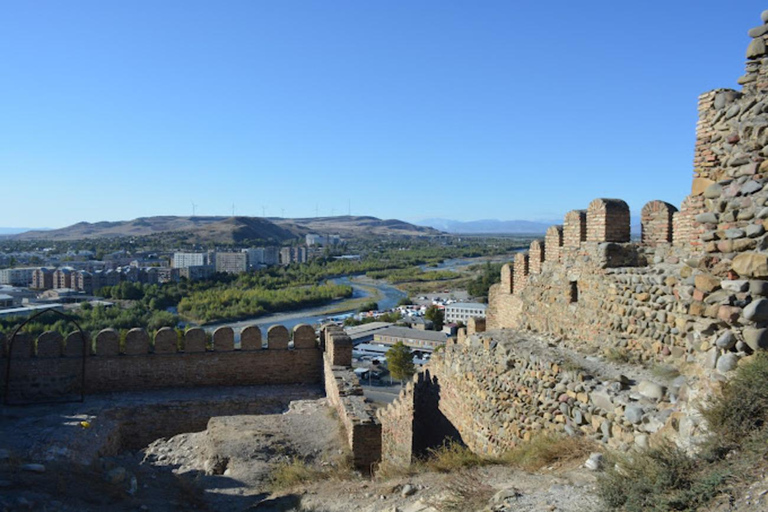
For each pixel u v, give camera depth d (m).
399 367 67.00
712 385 7.34
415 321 97.94
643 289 10.98
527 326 15.71
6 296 90.06
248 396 21.17
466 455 11.32
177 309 95.06
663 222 12.89
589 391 9.98
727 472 5.81
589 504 7.02
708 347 7.84
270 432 16.45
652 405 8.84
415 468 11.64
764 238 7.49
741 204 7.82
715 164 8.44
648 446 7.81
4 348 20.95
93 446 16.03
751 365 6.82
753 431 6.28
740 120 8.05
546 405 11.13
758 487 5.42
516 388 12.27
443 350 16.81
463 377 14.90
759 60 8.02
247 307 100.38
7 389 20.64
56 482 9.77
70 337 21.36
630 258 12.50
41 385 21.00
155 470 13.95
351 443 15.06
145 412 19.89
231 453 14.75
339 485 11.65
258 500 11.70
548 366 11.24
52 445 15.03
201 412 20.42
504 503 7.61
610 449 8.97
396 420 19.12
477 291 130.50
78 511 8.75
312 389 22.34
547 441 10.36
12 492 8.82
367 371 70.62
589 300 12.79
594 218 13.06
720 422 6.61
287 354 23.34
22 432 16.27
